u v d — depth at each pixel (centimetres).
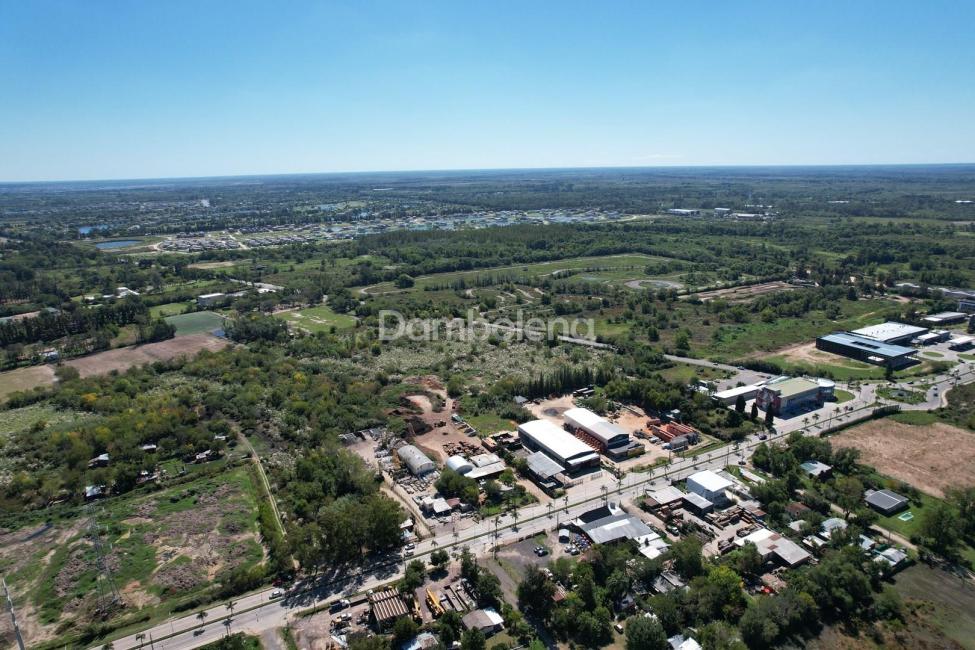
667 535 12350
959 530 12256
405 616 9825
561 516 13075
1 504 13888
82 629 10144
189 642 9788
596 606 10194
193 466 15725
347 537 11544
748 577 11012
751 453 15838
